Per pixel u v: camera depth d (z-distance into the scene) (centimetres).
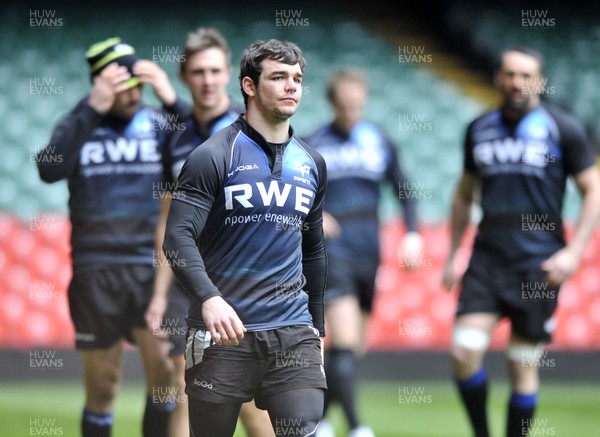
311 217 1456
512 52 2152
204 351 1394
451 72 5625
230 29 5725
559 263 2111
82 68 5362
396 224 4028
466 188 2280
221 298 1313
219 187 1366
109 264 2016
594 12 5862
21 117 5022
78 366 3756
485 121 2191
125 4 5662
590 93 5525
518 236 2138
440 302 3950
